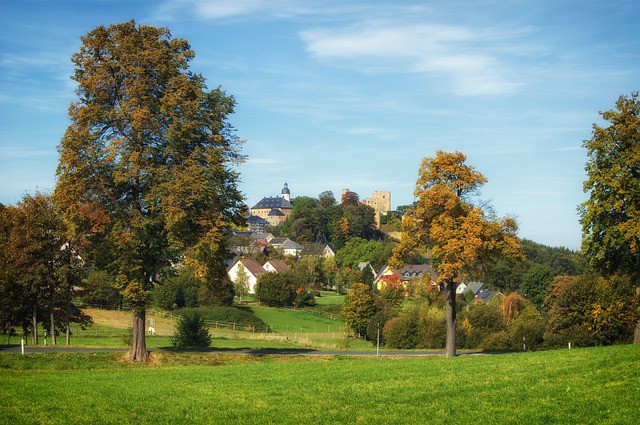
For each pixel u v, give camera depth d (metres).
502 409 22.45
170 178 39.19
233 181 42.69
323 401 25.94
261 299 134.38
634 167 47.59
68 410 25.06
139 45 40.72
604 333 66.19
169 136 38.75
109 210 39.66
